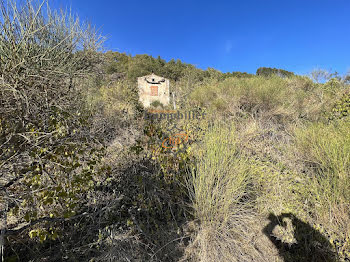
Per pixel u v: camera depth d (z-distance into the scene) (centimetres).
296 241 152
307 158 242
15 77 151
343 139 224
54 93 200
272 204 189
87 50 283
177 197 206
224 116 502
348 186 167
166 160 224
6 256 139
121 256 145
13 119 147
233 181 192
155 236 170
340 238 145
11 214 140
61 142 161
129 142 346
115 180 225
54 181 157
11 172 145
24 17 193
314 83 621
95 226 168
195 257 153
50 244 153
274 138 349
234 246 160
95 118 308
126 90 696
